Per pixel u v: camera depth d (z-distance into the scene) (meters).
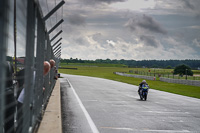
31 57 5.14
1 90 2.75
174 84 71.00
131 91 35.88
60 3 8.13
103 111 16.56
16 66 5.30
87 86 42.97
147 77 99.12
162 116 15.41
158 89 44.69
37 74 6.79
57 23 11.31
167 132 11.08
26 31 4.29
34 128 6.84
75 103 20.34
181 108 19.75
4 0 2.32
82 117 14.10
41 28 7.45
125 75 130.88
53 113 10.92
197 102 25.20
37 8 6.05
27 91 4.75
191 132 11.28
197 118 15.19
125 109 17.88
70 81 57.78
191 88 56.56
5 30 2.36
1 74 2.69
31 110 6.04
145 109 18.30
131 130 11.16
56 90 24.34
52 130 7.70
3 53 2.45
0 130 3.10
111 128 11.45
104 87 42.22
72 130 10.84
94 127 11.55
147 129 11.48
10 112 5.73
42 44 8.04
